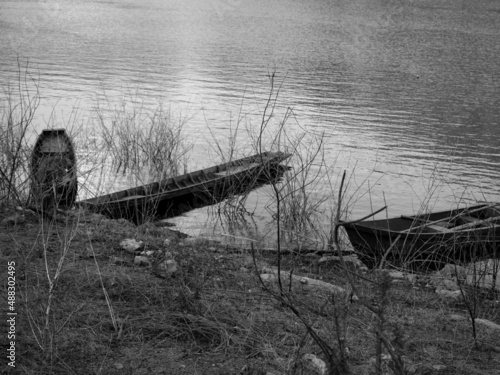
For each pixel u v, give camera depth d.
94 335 5.20
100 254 7.24
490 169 16.83
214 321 5.62
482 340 5.96
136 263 7.10
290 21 60.16
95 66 30.06
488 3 86.69
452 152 18.12
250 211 12.97
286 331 5.56
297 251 9.85
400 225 11.44
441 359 5.45
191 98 23.84
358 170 16.09
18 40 37.81
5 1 59.66
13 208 8.84
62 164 10.02
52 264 6.62
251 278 7.15
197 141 17.75
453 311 7.17
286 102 24.06
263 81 28.55
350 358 5.07
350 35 51.50
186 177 14.20
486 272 9.44
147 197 12.42
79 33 42.94
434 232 10.77
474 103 25.92
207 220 12.45
